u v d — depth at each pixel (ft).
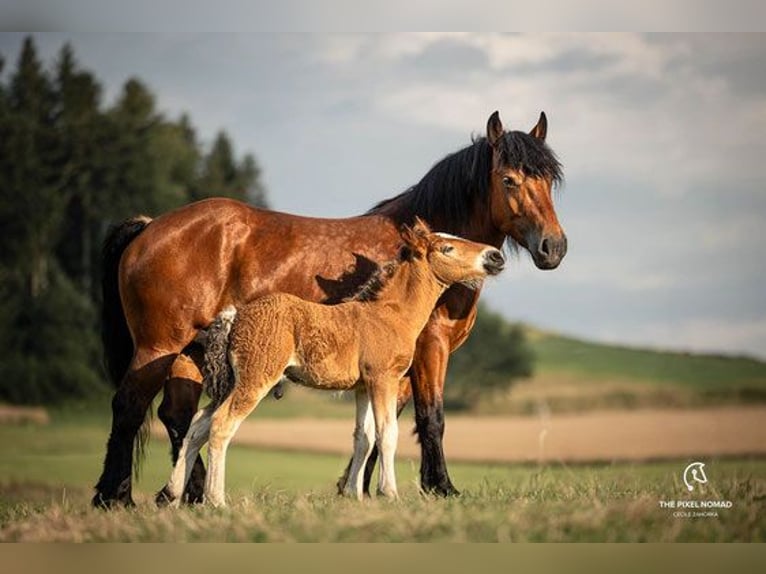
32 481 144.87
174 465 44.24
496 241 45.96
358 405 42.22
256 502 40.37
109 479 43.32
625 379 319.68
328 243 44.88
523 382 319.68
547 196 43.91
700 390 305.53
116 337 46.65
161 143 273.33
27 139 246.68
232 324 40.86
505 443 222.28
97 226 258.98
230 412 39.99
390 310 41.24
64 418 228.22
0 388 230.89
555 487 45.70
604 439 233.55
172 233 44.50
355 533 33.37
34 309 235.81
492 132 44.83
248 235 44.70
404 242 43.45
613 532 33.60
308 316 40.55
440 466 43.14
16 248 242.58
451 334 44.29
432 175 46.14
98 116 266.57
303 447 205.57
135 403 43.96
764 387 305.73
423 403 43.62
